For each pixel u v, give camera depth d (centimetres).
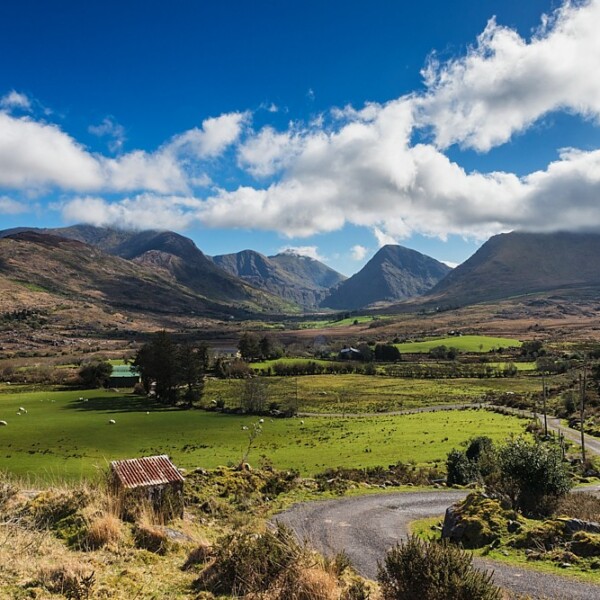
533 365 15875
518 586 1199
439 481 3681
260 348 18212
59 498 1127
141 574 819
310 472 4203
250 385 9631
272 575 837
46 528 971
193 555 942
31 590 650
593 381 9500
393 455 4934
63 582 695
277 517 2269
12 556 766
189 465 4650
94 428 7331
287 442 6094
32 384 13462
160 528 1088
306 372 15288
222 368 14338
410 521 2300
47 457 5188
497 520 1769
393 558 823
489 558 1477
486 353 19325
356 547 1792
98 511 1072
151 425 7619
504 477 2280
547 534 1593
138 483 1562
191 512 1886
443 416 7988
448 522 1906
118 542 963
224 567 850
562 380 12238
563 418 7438
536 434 5469
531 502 2138
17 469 4347
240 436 6644
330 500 2755
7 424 7656
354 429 6956
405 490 3216
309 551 919
